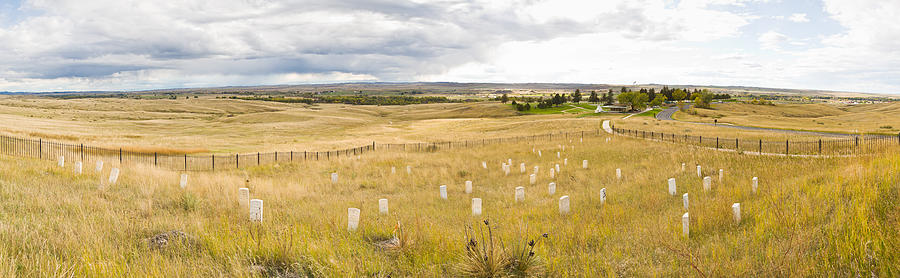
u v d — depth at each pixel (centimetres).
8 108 9606
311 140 5944
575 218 929
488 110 15650
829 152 2230
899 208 643
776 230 642
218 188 1355
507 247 608
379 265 552
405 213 1129
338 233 742
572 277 511
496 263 519
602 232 735
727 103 17175
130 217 820
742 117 9800
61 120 7838
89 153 2708
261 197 1297
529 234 733
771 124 7162
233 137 6406
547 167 2408
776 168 1697
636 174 1897
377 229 768
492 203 1334
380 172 2273
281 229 723
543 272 526
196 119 10406
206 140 5281
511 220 977
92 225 688
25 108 10150
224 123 9394
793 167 1675
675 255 563
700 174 1761
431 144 4628
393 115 14962
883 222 585
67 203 916
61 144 3059
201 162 2802
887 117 10575
